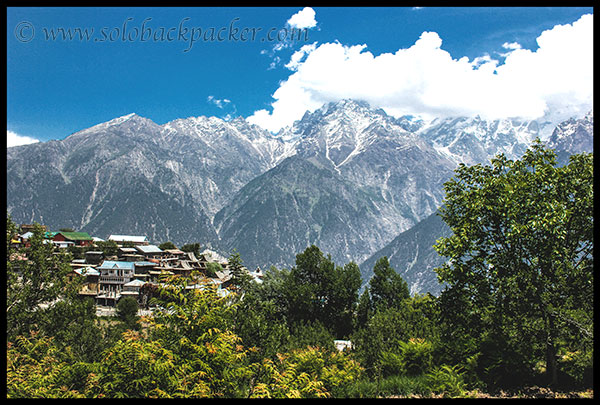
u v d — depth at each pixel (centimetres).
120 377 974
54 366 1148
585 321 1373
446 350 1573
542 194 1488
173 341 1091
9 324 1579
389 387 1377
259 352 1303
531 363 1516
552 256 1405
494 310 1519
